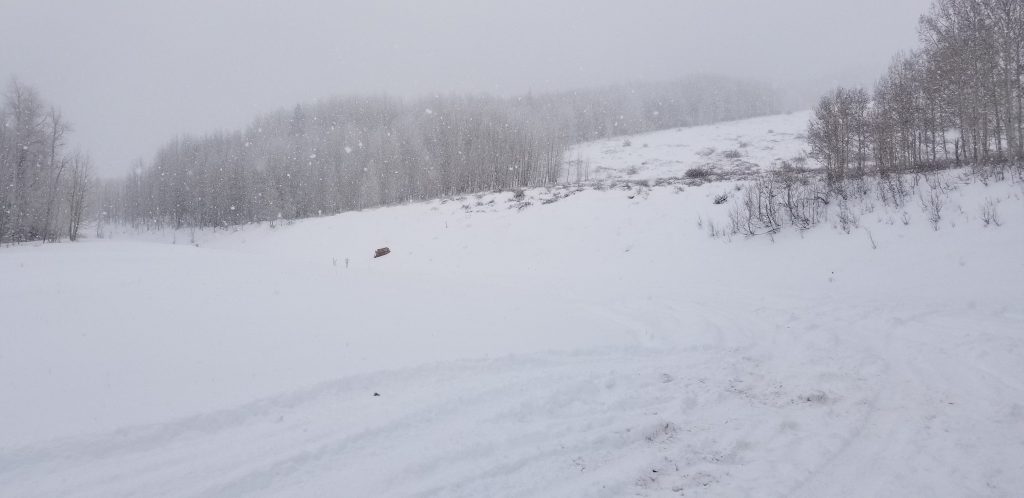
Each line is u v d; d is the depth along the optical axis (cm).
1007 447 382
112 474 356
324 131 7981
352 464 383
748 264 1488
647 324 884
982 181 1390
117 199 8856
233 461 379
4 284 1095
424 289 1220
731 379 578
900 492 335
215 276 1259
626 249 1930
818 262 1346
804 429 438
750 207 1738
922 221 1326
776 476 364
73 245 2420
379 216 3462
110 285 1086
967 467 359
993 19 1770
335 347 665
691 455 402
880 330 756
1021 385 500
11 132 3738
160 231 6238
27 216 3725
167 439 409
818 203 1689
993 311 802
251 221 5359
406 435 431
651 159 5591
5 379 500
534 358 650
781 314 914
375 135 6831
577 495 345
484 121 6344
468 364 607
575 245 2112
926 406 470
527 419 468
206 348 637
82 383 500
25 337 652
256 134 8438
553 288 1408
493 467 380
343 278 1345
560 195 2878
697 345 725
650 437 436
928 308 865
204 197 6200
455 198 3578
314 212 5497
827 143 2116
